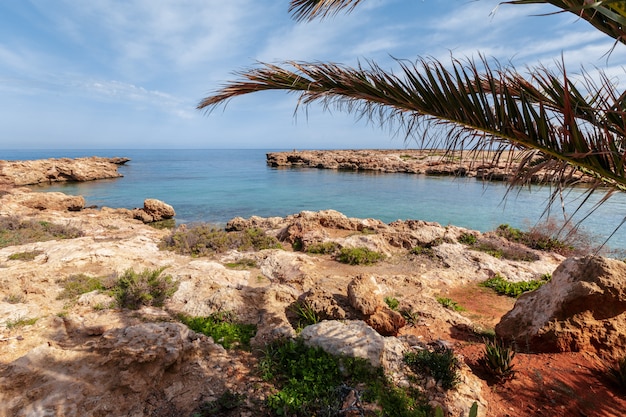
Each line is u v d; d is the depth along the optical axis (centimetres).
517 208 2845
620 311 592
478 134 296
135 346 476
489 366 544
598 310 595
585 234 1609
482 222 2484
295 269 1100
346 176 5778
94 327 595
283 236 1650
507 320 691
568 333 596
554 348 603
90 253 1006
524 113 271
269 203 3322
